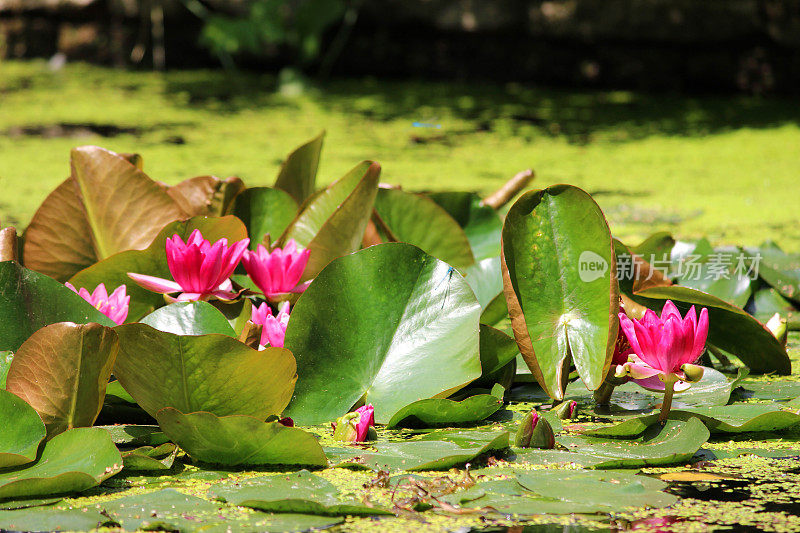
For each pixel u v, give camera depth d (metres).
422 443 6.36
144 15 15.88
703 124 13.02
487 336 6.48
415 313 6.48
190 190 6.75
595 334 6.43
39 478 6.22
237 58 16.52
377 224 6.75
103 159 6.66
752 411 6.46
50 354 6.32
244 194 6.76
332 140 11.80
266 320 6.46
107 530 6.18
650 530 6.20
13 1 16.34
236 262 6.52
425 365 6.45
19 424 6.29
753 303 6.88
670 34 14.52
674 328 6.36
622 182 9.73
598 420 6.45
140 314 6.61
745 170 10.30
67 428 6.33
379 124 12.94
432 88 15.59
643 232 7.41
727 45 14.48
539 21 15.10
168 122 12.59
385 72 16.25
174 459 6.34
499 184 9.41
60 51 16.47
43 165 9.77
